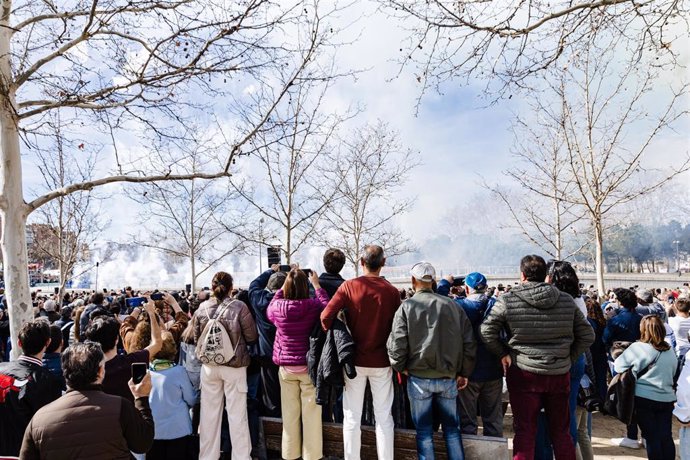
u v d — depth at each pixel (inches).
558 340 138.2
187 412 165.6
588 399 162.7
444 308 142.9
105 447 91.4
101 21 212.7
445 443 142.9
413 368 143.1
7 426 119.3
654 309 273.3
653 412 161.8
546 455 156.7
